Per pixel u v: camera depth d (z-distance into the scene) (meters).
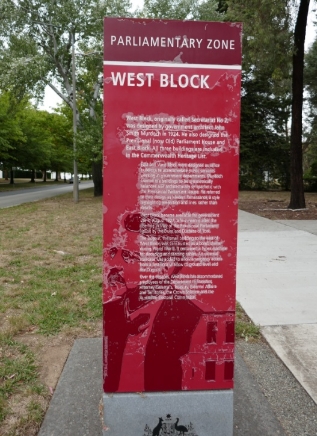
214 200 2.19
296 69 14.30
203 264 2.22
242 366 3.34
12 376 3.11
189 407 2.28
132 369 2.24
